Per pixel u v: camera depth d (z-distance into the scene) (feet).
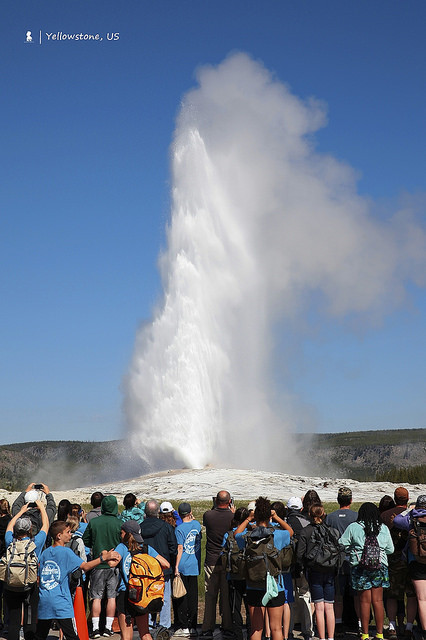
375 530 33.30
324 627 33.17
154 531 35.68
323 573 33.17
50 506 35.76
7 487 185.57
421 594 32.65
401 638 34.96
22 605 31.89
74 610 30.91
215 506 37.24
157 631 33.06
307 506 36.24
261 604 31.09
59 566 29.99
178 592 36.65
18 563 30.60
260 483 135.74
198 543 37.50
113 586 36.27
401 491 36.24
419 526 32.55
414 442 624.59
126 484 140.87
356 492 131.64
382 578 33.35
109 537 35.91
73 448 521.65
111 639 35.35
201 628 38.32
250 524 32.35
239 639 35.50
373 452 608.19
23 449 529.86
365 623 33.42
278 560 31.04
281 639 31.19
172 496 120.57
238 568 31.81
